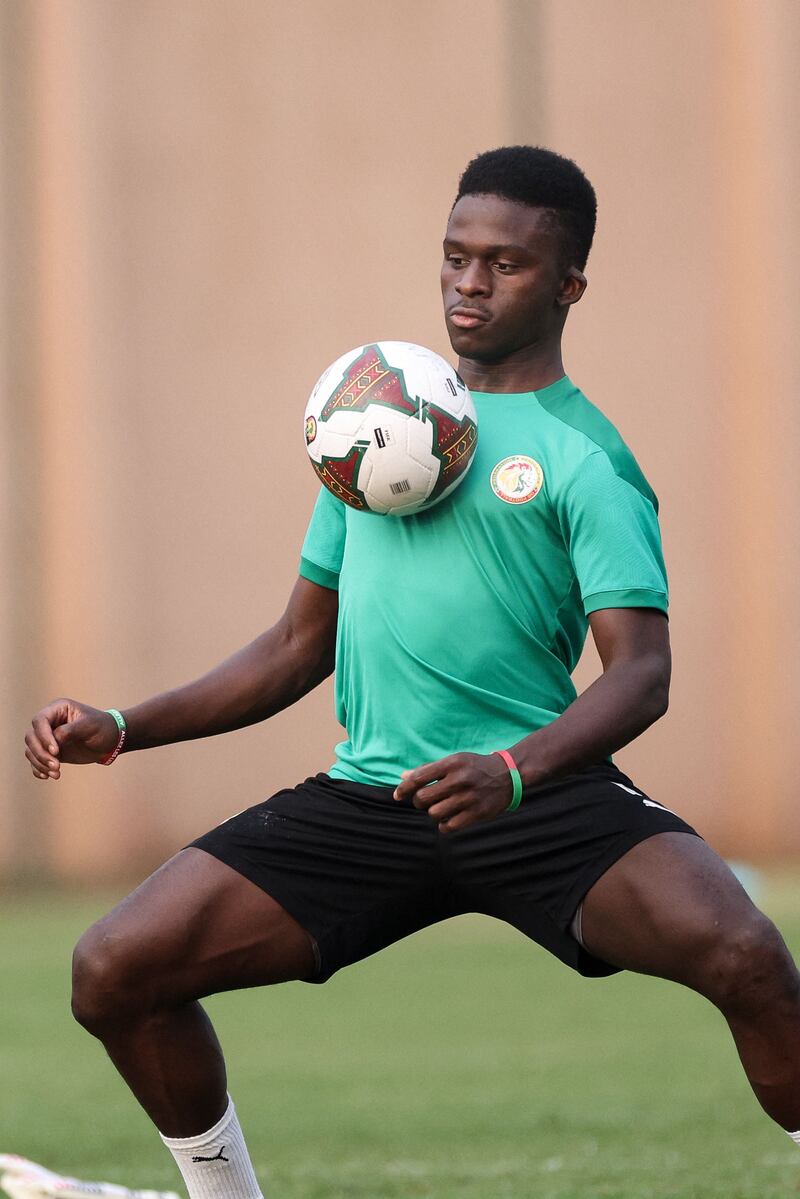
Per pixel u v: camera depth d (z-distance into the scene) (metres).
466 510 13.40
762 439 62.75
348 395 13.16
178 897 12.81
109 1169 20.42
